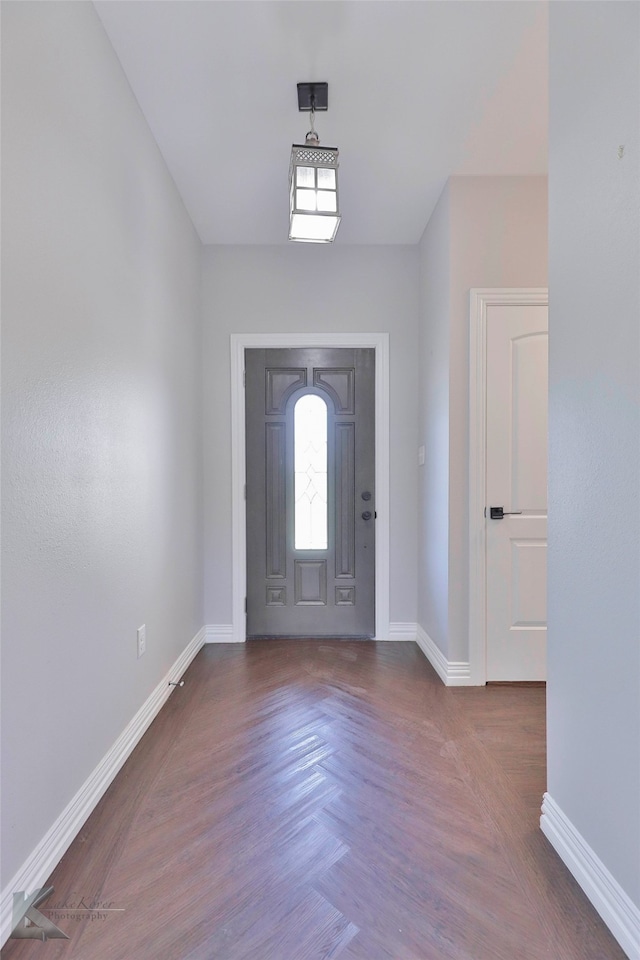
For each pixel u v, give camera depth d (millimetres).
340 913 1233
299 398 3459
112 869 1368
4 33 1185
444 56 1884
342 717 2273
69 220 1510
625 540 1161
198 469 3221
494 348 2645
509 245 2670
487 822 1573
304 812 1612
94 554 1674
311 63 1910
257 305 3367
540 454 2664
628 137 1146
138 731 2055
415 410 3389
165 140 2346
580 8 1338
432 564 3006
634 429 1130
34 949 1134
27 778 1267
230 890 1300
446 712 2328
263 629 3475
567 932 1187
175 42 1814
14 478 1227
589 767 1302
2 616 1177
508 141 2385
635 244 1127
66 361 1490
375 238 3311
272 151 2436
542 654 2672
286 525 3471
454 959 1117
